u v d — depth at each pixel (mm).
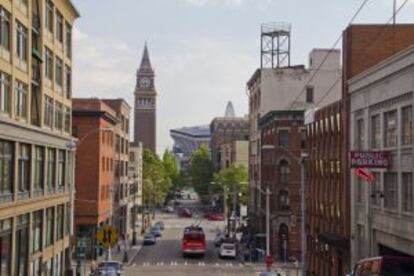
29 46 84188
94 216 140000
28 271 85250
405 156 63156
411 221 61500
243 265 132250
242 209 195125
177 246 171875
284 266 130375
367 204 75875
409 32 86000
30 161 85750
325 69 167125
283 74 169250
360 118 79438
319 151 106062
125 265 128000
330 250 97125
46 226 96938
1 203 72688
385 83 68875
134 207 192875
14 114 77938
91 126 142125
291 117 146875
